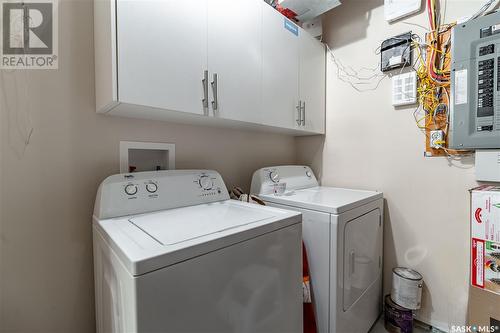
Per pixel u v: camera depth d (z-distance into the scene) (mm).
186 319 626
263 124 1461
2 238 936
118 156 1195
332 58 1986
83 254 1107
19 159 963
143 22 927
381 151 1722
